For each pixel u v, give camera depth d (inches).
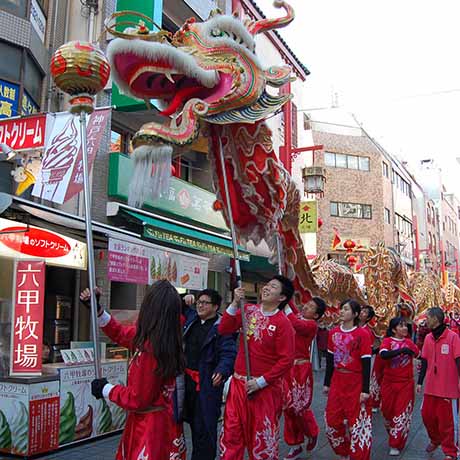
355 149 1148.5
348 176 1130.7
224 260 566.9
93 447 237.5
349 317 219.1
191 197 496.4
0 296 264.2
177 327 116.5
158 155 151.4
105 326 135.2
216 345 179.8
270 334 158.2
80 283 381.4
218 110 162.4
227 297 572.7
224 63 165.3
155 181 151.0
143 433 115.6
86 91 131.3
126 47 147.6
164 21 500.1
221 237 499.5
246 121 166.7
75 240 314.8
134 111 436.5
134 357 116.0
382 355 245.3
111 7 419.8
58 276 363.6
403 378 243.9
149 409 117.4
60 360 287.7
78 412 240.8
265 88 172.4
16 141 271.0
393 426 243.4
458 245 2231.8
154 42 148.9
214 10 176.2
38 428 219.5
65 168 259.1
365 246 1025.5
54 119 273.6
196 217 501.7
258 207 185.5
